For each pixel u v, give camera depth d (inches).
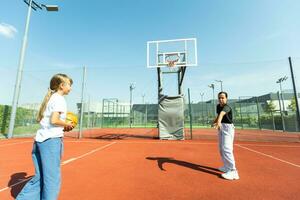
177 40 520.7
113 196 126.0
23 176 167.0
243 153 280.5
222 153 170.7
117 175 170.9
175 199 122.5
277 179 162.2
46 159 93.4
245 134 667.4
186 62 503.5
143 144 373.4
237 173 165.8
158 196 126.8
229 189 139.8
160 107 486.6
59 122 94.3
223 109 163.5
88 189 137.8
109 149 310.0
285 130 788.0
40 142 94.3
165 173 177.9
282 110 805.2
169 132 472.1
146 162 219.5
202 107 1254.9
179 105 477.7
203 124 1216.8
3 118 566.6
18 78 507.8
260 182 155.0
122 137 541.0
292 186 146.3
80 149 310.0
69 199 120.7
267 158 244.7
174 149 311.3
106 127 1254.9
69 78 108.7
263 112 935.0
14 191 132.9
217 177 167.2
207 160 231.5
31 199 94.0
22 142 400.8
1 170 185.6
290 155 265.3
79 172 179.3
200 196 127.4
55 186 94.0
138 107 1392.7
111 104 1343.5
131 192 133.0
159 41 528.1
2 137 478.6
